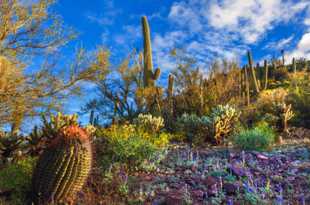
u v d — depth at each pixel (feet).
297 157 22.16
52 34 25.14
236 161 19.88
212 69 46.39
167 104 42.34
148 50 51.03
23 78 23.45
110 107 46.91
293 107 44.57
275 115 39.27
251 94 73.46
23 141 18.95
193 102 40.91
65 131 12.55
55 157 11.74
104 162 16.58
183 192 13.84
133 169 17.74
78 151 12.00
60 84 25.39
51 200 11.69
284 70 104.27
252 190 13.82
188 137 29.96
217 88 42.86
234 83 45.80
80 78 26.08
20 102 23.34
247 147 24.40
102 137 19.95
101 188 13.91
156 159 19.79
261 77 107.86
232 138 27.55
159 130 30.86
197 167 18.74
